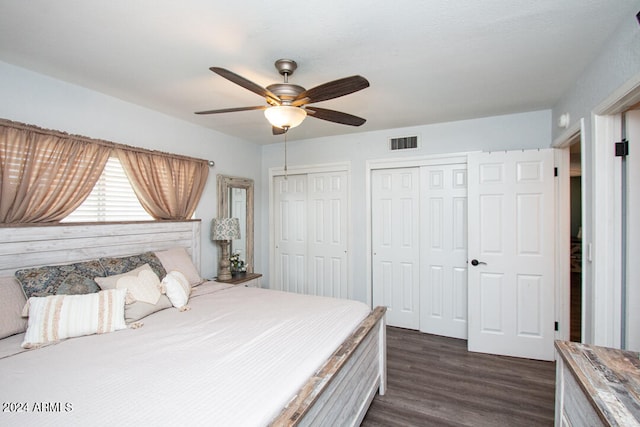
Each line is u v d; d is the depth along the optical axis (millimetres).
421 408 2127
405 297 3713
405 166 3615
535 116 3018
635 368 1123
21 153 2014
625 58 1541
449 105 2842
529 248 2865
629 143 1744
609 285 1797
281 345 1595
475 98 2672
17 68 2051
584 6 1463
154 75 2201
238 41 1765
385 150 3709
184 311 2172
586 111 2066
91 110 2451
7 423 993
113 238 2504
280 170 4387
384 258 3811
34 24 1594
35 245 2053
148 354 1488
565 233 2797
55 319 1687
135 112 2773
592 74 1973
